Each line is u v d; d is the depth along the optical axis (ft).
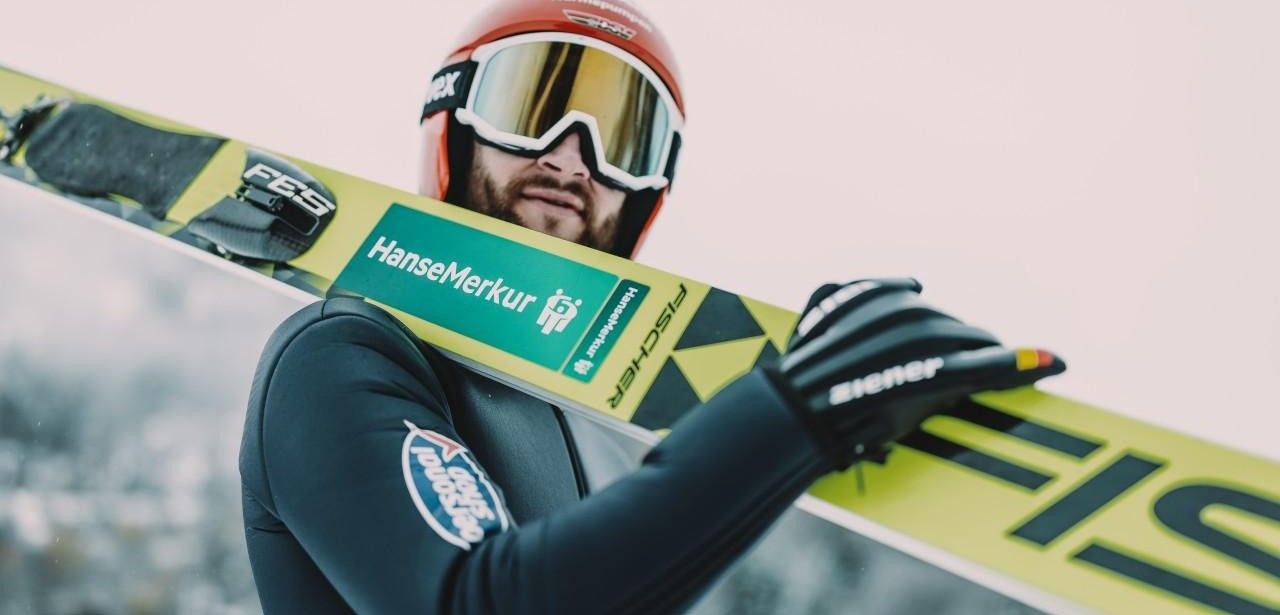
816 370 3.35
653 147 5.08
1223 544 3.34
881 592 14.43
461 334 4.30
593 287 4.26
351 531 3.42
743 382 3.42
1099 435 3.54
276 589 4.12
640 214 5.12
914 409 3.31
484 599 3.18
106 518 16.98
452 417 4.24
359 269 4.56
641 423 3.96
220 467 17.44
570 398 4.07
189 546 16.58
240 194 4.88
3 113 5.50
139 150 5.16
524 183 4.89
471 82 4.94
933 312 3.43
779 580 14.65
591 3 5.07
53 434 18.07
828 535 14.69
